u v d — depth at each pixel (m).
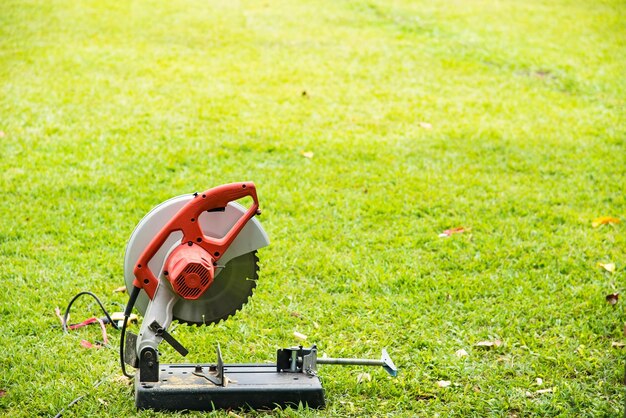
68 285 4.94
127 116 7.34
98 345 4.54
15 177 6.03
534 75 9.44
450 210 5.84
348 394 4.29
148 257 4.14
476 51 10.12
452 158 6.70
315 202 5.88
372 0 12.44
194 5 11.97
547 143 7.16
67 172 6.12
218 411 4.15
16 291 4.88
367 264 5.22
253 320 4.73
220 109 7.65
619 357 4.52
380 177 6.26
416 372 4.43
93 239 5.38
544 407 4.22
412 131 7.34
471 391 4.33
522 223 5.70
